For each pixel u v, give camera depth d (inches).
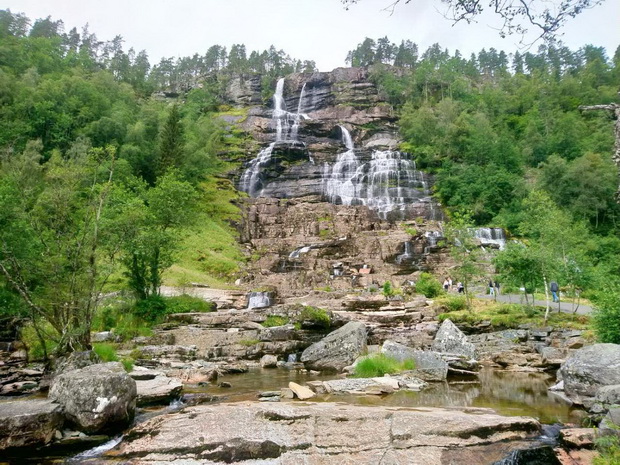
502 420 295.7
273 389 435.5
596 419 308.3
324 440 266.8
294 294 1175.0
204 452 255.0
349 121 3250.5
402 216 2073.1
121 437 294.8
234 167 2485.2
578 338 634.2
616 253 1674.5
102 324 742.5
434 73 4030.5
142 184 949.2
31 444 274.2
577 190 2138.3
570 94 3636.8
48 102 2022.6
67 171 531.5
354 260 1567.4
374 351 639.8
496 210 2237.9
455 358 546.9
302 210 2054.6
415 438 270.8
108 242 550.6
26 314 566.3
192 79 4650.6
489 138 2647.6
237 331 740.7
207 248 1609.3
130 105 2822.3
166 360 580.4
